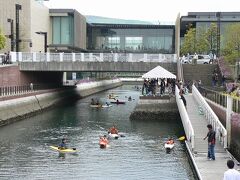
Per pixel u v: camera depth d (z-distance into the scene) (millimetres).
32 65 71750
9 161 34688
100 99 98250
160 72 58031
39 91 72250
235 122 31125
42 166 33250
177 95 55875
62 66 71188
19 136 45438
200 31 100250
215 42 93625
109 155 36906
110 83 153875
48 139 44000
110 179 29656
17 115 58094
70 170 32062
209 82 65938
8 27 98250
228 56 77500
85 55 70625
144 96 58875
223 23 112750
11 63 71375
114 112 69062
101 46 136625
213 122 36875
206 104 42062
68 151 37938
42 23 110000
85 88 111125
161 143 41969
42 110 69750
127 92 125188
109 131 46875
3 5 98500
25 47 99375
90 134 47188
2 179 29672
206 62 73938
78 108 75875
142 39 135500
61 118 61094
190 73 67500
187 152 35031
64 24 116812
